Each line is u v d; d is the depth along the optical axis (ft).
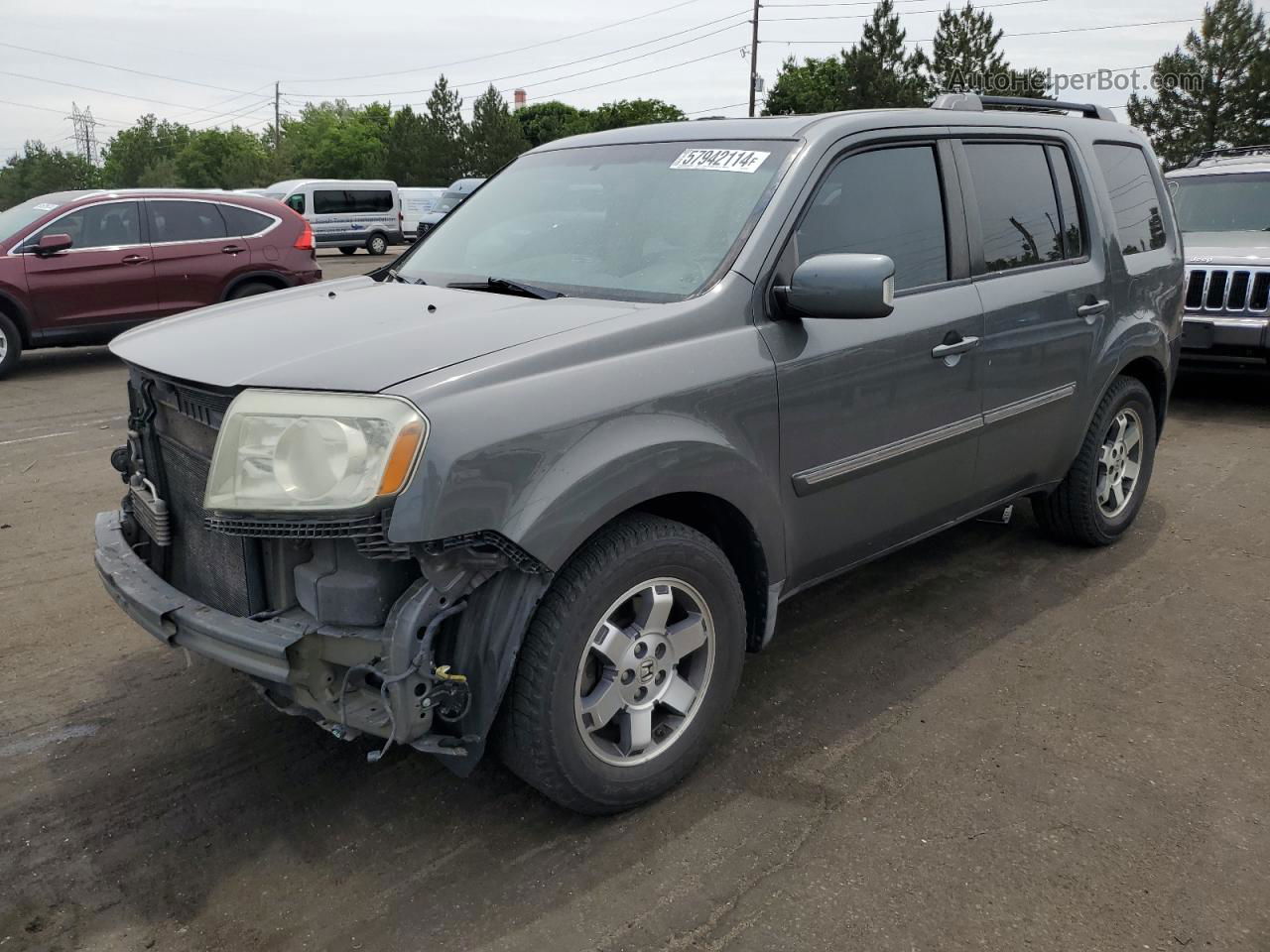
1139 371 15.92
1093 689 11.43
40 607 13.79
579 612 8.20
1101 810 9.16
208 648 8.06
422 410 7.36
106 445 22.93
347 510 7.22
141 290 34.65
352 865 8.54
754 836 8.84
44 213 33.50
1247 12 143.33
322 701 7.79
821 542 10.67
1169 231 16.35
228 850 8.75
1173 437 23.16
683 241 10.14
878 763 9.96
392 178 225.56
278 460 7.43
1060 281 13.32
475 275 11.08
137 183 353.92
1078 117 14.84
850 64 161.17
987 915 7.83
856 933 7.65
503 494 7.60
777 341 9.71
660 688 9.17
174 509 9.32
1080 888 8.14
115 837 8.92
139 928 7.82
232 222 36.78
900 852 8.59
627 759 8.97
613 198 11.13
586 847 8.72
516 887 8.23
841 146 10.69
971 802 9.29
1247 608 13.61
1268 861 8.46
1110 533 15.60
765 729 10.59
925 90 159.12
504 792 9.56
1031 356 12.82
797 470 10.03
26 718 10.93
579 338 8.48
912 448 11.29
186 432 8.87
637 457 8.33
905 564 15.19
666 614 8.96
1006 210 12.78
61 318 33.22
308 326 9.10
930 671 11.85
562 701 8.23
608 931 7.72
